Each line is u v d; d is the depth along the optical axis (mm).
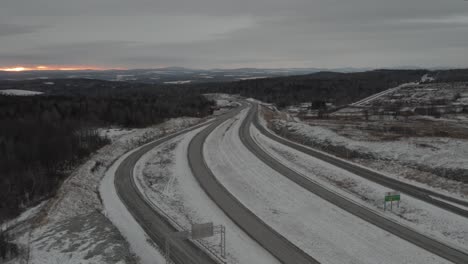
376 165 38625
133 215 27438
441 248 21516
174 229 24938
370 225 24906
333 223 25484
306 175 36781
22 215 26141
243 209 28594
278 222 26031
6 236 22031
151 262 20438
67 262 19297
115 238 22484
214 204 29719
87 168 38344
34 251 20578
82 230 23672
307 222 25844
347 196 30609
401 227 24453
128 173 38938
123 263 19406
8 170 32875
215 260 20703
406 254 20984
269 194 31750
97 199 31031
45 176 33312
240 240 23266
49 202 28016
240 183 35031
